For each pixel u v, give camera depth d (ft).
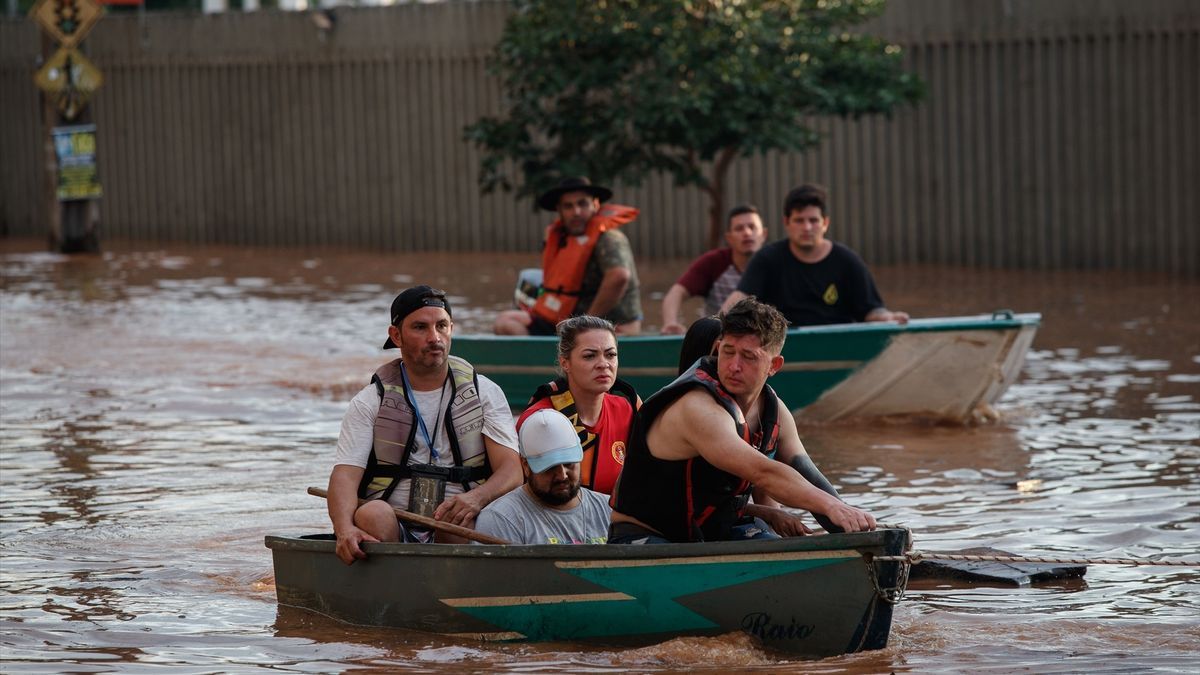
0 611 66.23
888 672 56.13
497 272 216.13
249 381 126.72
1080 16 205.26
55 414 113.50
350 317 168.66
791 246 108.99
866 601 57.16
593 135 190.80
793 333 107.04
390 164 251.80
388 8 248.73
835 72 194.70
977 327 106.52
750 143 184.34
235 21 261.03
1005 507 84.43
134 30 268.62
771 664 57.26
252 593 69.21
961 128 213.87
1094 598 67.31
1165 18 200.34
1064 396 119.34
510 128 193.67
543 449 63.93
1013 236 211.82
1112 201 205.98
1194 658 58.13
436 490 66.03
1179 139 201.05
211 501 87.15
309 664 58.18
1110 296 179.32
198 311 174.81
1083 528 79.51
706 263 115.55
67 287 200.85
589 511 66.08
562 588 59.93
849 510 57.26
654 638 59.62
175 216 270.26
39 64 243.19
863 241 220.43
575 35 184.55
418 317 65.72
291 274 216.54
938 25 213.46
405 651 59.88
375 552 63.10
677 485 59.77
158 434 106.11
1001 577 69.51
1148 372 128.77
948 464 96.12
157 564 74.23
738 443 57.88
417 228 250.57
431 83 246.68
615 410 68.85
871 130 218.18
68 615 65.62
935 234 216.74
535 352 113.39
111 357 139.64
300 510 85.10
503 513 64.95
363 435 66.23
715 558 57.98
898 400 109.70
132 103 270.87
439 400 66.85
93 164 245.86
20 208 283.79
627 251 116.06
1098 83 205.05
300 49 256.32
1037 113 209.05
